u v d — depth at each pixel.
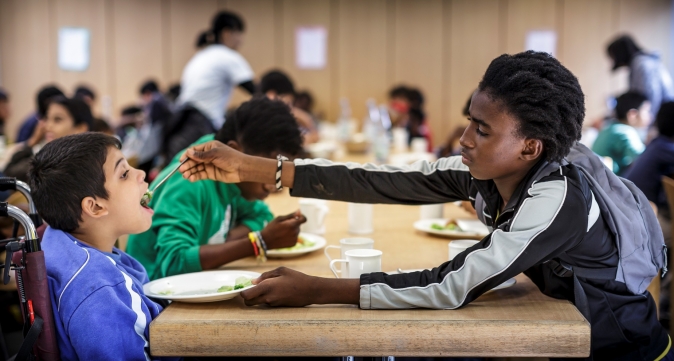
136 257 1.71
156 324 1.14
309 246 1.79
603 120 6.43
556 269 1.24
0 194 2.56
